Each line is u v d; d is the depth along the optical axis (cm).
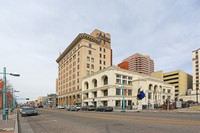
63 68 8175
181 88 8875
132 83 4597
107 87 4084
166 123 959
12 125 1112
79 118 1529
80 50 6119
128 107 3559
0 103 6347
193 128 778
